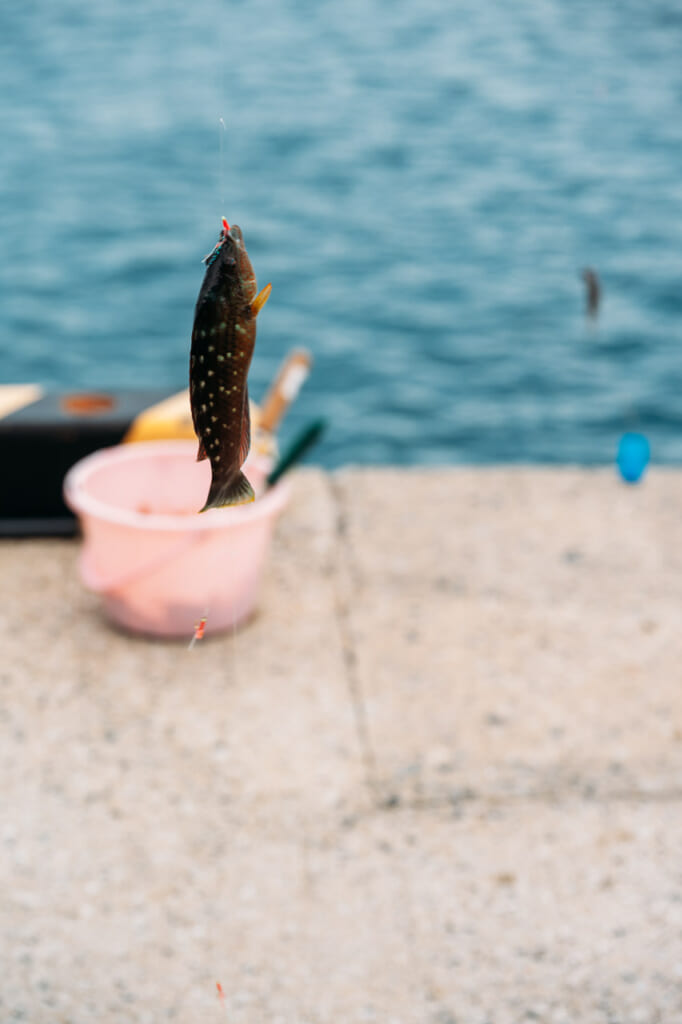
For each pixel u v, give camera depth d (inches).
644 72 1299.2
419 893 128.3
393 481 238.7
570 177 879.1
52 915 124.3
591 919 125.0
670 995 115.2
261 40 1507.1
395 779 146.6
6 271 663.8
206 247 715.4
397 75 1285.7
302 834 137.0
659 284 644.7
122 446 203.8
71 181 853.2
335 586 195.0
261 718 158.4
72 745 151.6
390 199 824.9
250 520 169.6
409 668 170.9
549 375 532.1
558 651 176.1
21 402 214.8
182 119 1063.0
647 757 151.3
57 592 190.9
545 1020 112.0
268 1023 111.4
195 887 128.6
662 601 191.6
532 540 213.3
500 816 140.6
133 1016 112.2
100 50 1407.5
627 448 237.9
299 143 984.3
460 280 658.8
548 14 1697.8
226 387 57.4
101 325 592.1
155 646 175.6
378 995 114.9
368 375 534.6
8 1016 111.7
